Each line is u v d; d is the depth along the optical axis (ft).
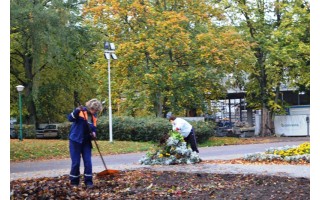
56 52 91.04
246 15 112.68
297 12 108.58
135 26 97.45
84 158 31.50
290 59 104.53
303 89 123.13
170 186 30.60
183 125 46.62
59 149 73.36
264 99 116.37
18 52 125.29
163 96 98.37
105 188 30.63
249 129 121.80
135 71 97.09
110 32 98.84
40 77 122.52
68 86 131.13
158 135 86.07
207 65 99.09
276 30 109.40
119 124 87.81
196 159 44.09
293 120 115.44
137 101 97.04
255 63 108.99
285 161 46.19
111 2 94.63
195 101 103.09
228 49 97.60
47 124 151.94
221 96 116.57
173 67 96.68
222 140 97.19
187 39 94.07
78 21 116.98
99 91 103.65
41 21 85.46
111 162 56.49
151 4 100.78
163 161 43.29
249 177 32.99
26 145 74.02
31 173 39.91
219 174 34.83
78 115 31.60
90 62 131.75
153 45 93.66
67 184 31.48
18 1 82.99
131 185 31.14
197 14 100.37
